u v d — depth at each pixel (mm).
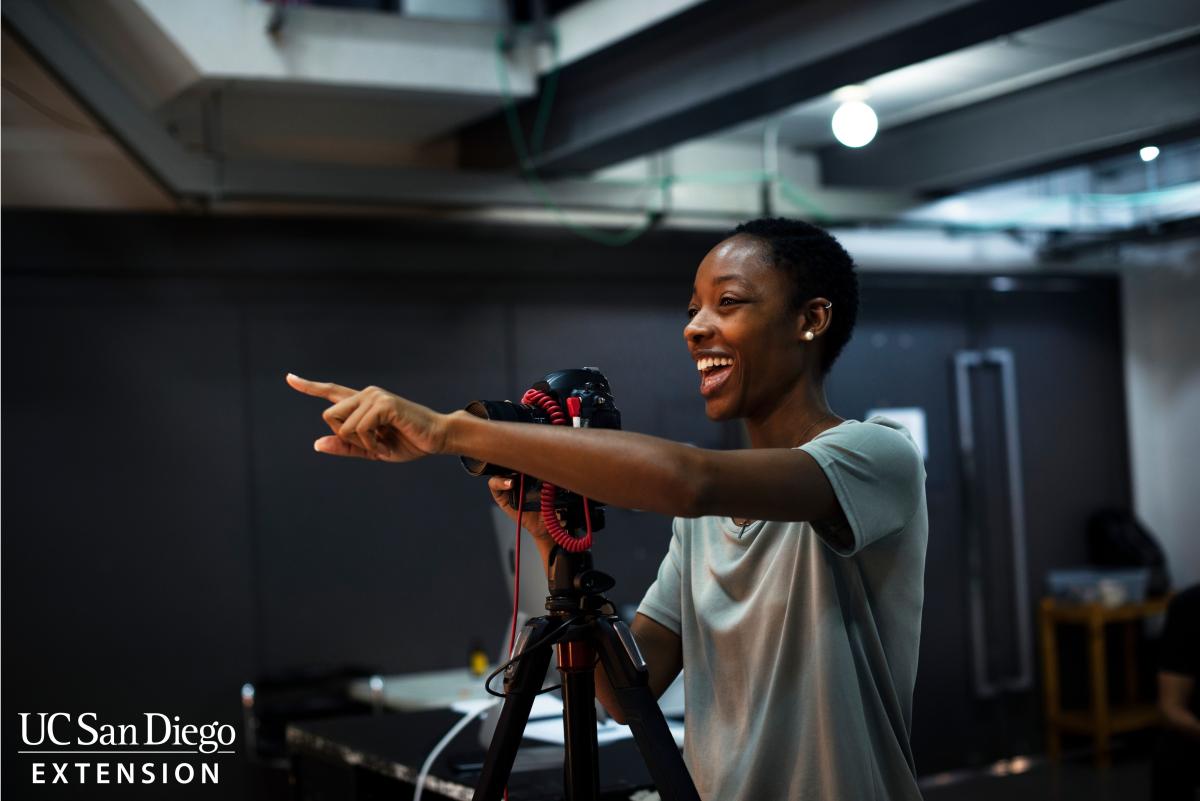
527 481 1245
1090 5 2738
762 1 3275
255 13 3578
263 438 4434
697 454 1063
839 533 1198
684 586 1441
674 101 3596
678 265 5133
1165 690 3438
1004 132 4371
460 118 4324
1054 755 5723
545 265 4863
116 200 4277
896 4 2900
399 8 3861
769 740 1284
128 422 4258
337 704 4238
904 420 5566
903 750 1302
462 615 4695
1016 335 5918
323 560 4496
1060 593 5770
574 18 3801
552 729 2354
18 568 4109
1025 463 5887
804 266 1301
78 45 3379
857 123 3555
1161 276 6281
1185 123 3678
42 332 4164
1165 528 6277
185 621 4301
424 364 4664
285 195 4078
